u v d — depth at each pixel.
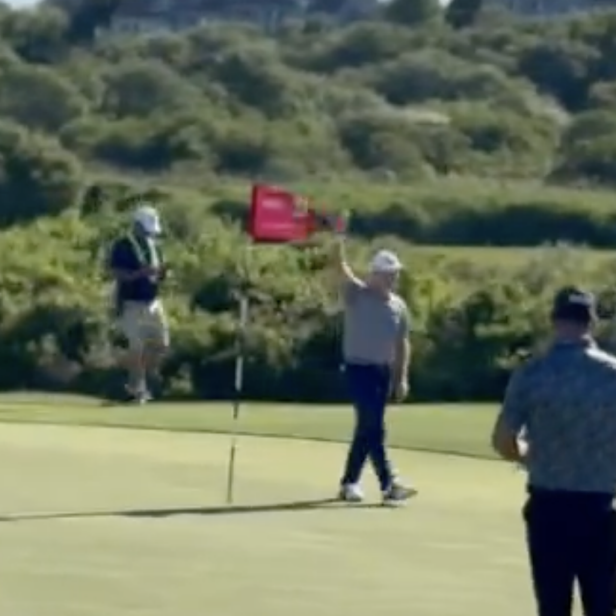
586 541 12.93
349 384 21.94
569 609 13.09
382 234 79.31
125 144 98.81
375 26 127.56
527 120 107.31
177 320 41.56
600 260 51.53
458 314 42.75
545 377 13.00
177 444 27.39
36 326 42.03
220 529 19.98
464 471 25.39
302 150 99.31
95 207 65.06
